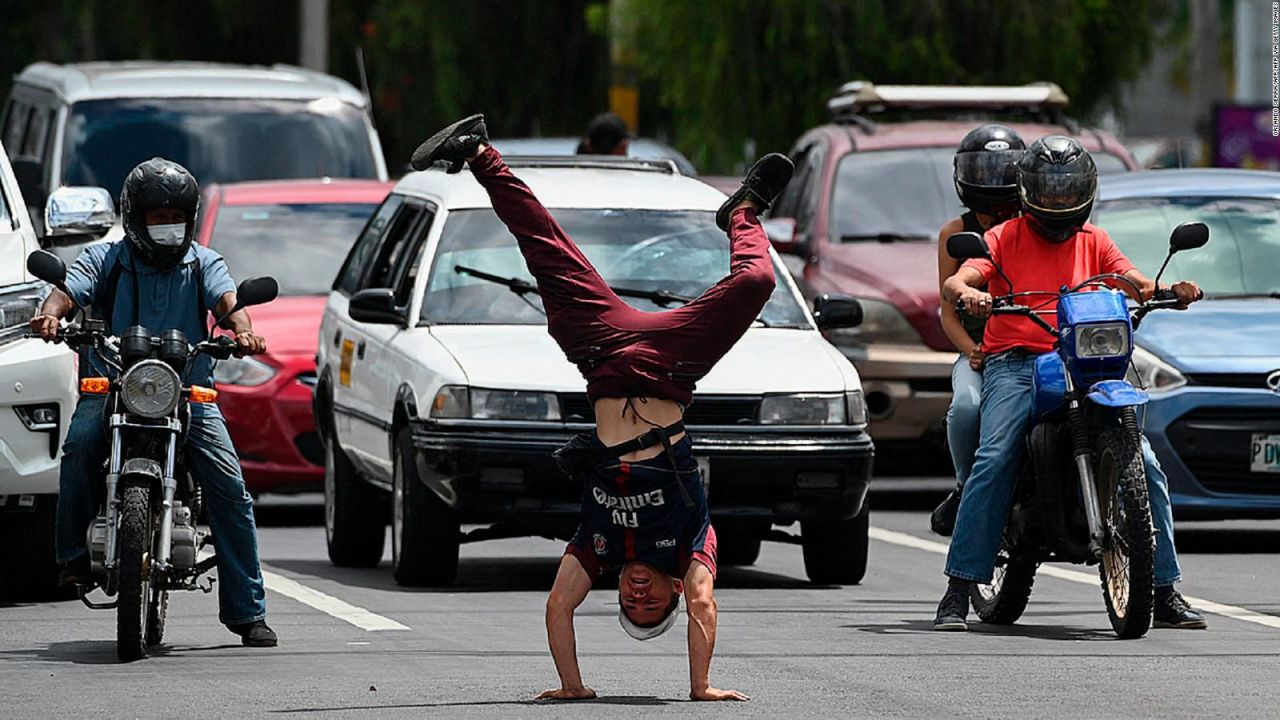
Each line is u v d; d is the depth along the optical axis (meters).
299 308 36.75
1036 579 28.06
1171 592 23.23
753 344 27.77
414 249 29.70
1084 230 23.28
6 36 87.38
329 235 39.34
